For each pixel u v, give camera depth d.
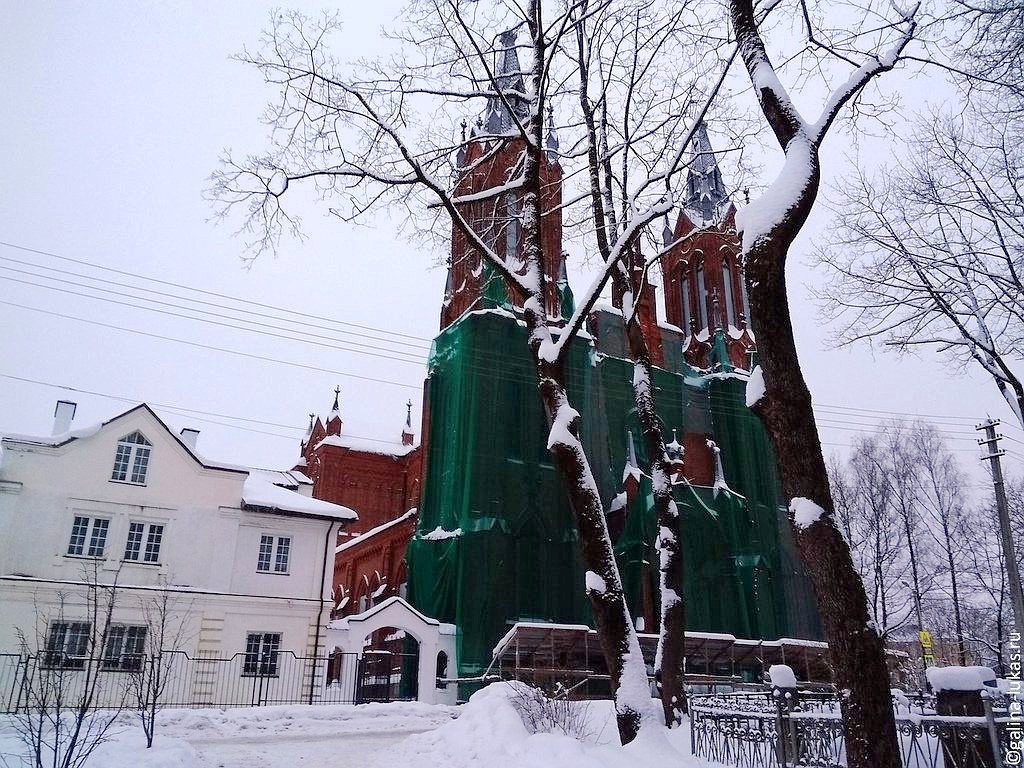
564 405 13.73
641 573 37.97
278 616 29.84
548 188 22.95
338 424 70.12
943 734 8.71
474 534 33.72
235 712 21.36
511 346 39.25
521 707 15.37
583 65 18.47
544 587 35.12
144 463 29.88
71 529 27.91
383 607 30.47
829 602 8.34
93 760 11.77
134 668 26.30
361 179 15.50
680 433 46.22
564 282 45.00
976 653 47.59
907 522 43.56
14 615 25.73
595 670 34.16
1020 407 18.75
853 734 7.89
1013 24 12.64
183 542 29.45
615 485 41.28
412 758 14.20
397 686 34.41
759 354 9.48
